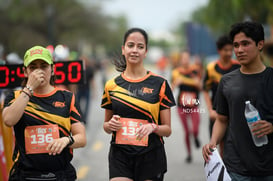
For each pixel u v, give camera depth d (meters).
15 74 8.84
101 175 12.15
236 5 22.00
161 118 6.93
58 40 86.31
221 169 6.44
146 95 6.78
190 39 34.78
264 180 6.32
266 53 17.38
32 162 6.07
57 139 6.00
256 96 6.29
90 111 28.34
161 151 6.91
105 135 19.02
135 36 6.89
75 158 14.40
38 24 81.25
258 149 6.29
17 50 79.19
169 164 13.36
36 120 6.10
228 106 6.71
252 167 6.30
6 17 78.44
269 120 6.25
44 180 6.09
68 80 9.12
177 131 19.52
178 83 13.00
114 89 6.92
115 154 6.86
